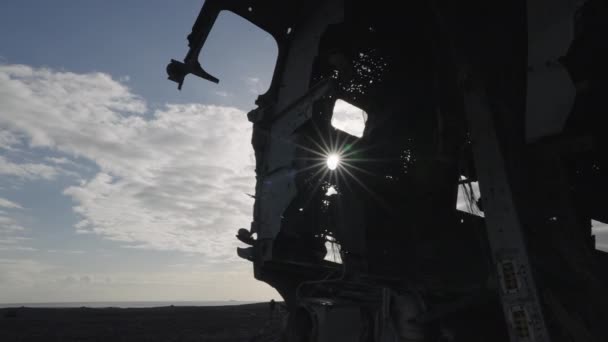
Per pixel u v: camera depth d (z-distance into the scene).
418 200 6.82
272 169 6.44
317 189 6.45
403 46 6.67
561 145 3.21
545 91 2.97
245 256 6.44
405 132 7.04
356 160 6.89
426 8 5.49
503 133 3.44
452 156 4.94
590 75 2.89
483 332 4.02
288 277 6.21
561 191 3.14
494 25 3.96
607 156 3.85
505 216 3.12
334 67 6.56
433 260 6.19
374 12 6.14
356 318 4.84
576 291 2.89
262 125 6.96
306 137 6.21
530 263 2.88
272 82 7.13
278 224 5.90
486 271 5.63
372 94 7.17
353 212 6.45
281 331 5.56
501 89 3.69
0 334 16.42
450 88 4.74
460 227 6.33
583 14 2.75
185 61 7.40
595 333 2.67
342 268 5.85
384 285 5.17
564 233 3.05
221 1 6.78
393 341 4.29
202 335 15.68
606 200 4.58
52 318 26.27
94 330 17.97
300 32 6.84
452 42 3.98
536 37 3.12
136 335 15.86
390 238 6.68
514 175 3.25
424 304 4.26
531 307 2.78
